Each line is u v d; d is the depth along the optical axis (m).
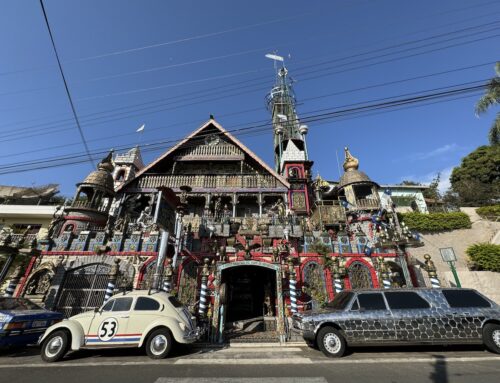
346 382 5.44
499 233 21.30
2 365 7.02
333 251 16.52
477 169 30.77
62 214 21.19
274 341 9.98
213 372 6.23
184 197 15.44
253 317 15.70
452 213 22.88
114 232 16.78
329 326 7.95
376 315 7.84
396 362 6.78
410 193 30.84
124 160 34.06
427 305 7.91
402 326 7.67
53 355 7.40
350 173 25.77
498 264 17.83
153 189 25.19
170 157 28.02
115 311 8.21
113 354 8.16
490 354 7.32
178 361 7.24
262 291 17.55
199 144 28.83
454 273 12.17
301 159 28.41
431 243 21.84
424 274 18.84
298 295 14.92
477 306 7.89
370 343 7.61
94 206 22.41
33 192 34.97
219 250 15.81
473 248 19.59
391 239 15.95
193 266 15.85
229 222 19.12
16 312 9.48
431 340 7.53
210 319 10.70
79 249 16.23
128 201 24.78
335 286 14.32
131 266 15.65
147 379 5.75
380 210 21.47
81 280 15.32
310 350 8.63
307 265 15.97
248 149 27.38
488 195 27.67
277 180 26.33
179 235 14.58
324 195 29.66
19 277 14.76
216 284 11.08
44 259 15.77
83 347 7.62
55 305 14.49
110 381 5.65
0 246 13.92
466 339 7.51
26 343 9.23
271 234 17.53
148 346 7.69
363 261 16.09
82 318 8.15
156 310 8.18
